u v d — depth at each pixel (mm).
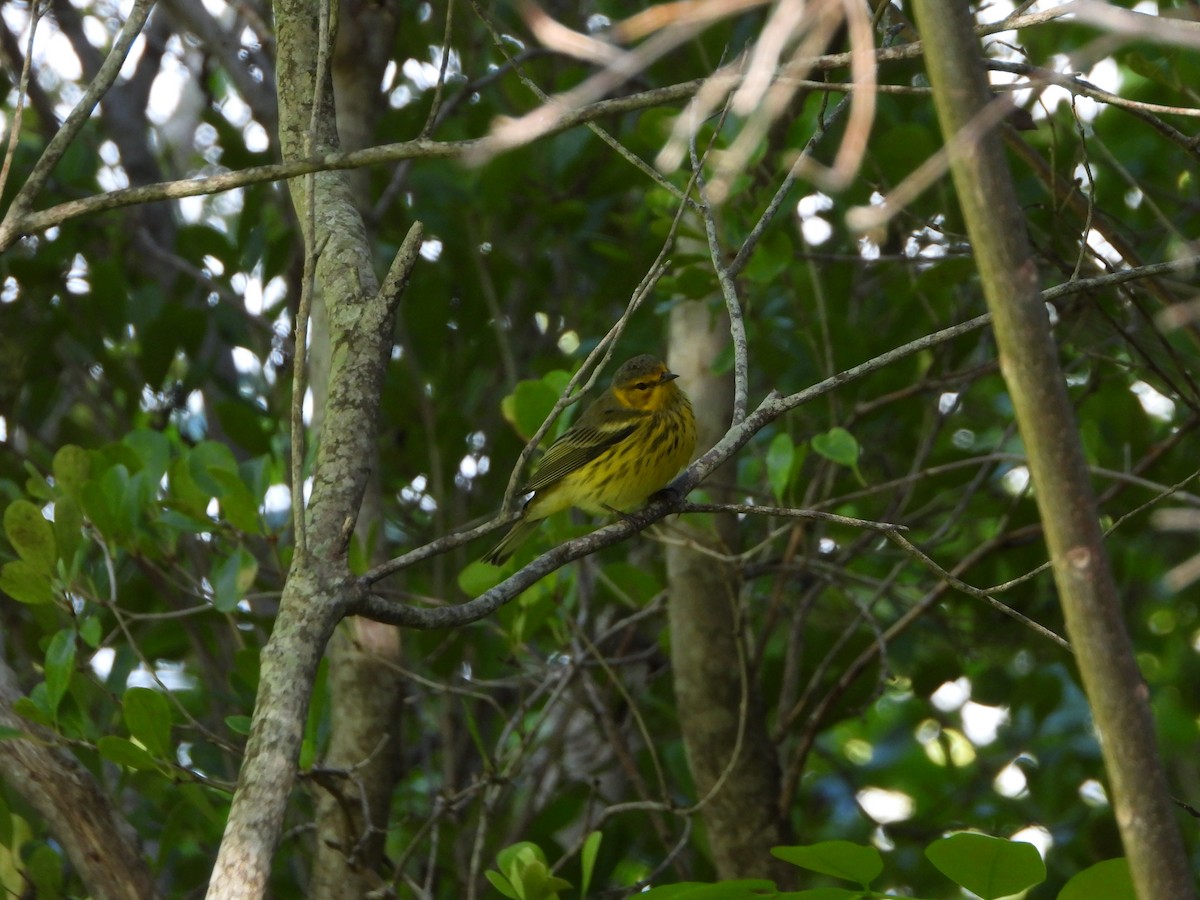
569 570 11258
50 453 15227
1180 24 4785
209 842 11922
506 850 8352
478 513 15062
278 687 5387
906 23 9953
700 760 11758
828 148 13688
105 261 15430
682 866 11820
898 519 12922
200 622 13742
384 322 6762
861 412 12484
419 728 13805
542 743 13625
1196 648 16516
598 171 15258
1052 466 4227
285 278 15734
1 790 10133
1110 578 4238
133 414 15039
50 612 9812
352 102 11992
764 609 15461
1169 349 10234
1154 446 13359
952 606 14914
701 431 12430
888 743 18094
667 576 12805
